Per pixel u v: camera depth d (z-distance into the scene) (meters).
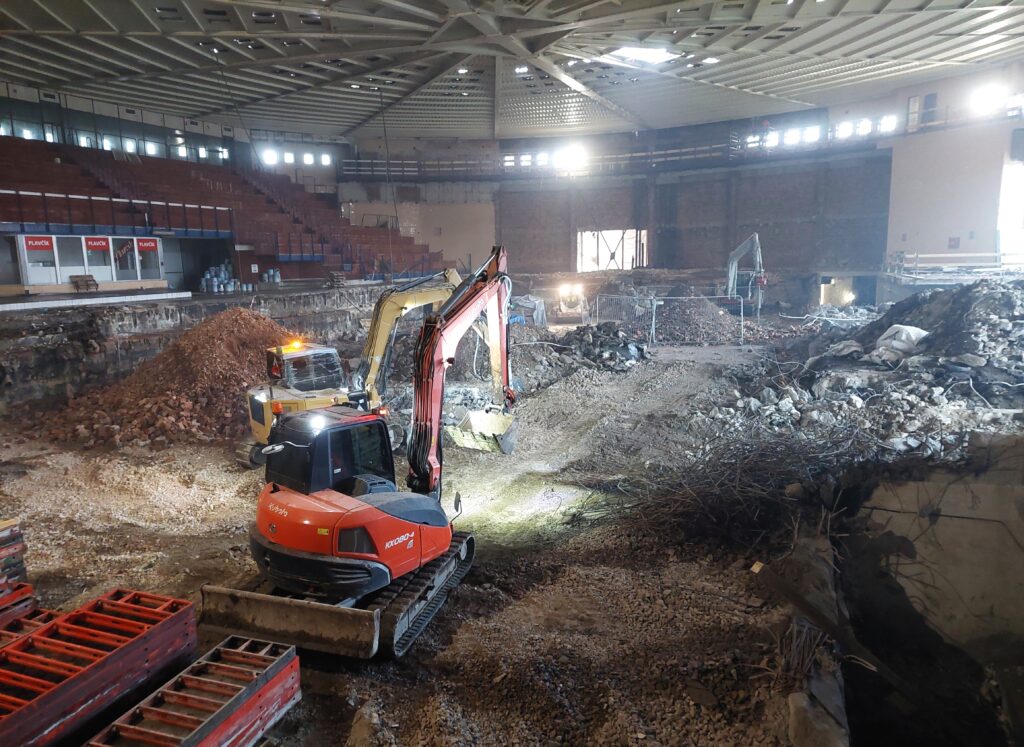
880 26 21.70
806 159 36.75
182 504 11.31
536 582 8.88
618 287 37.12
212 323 17.97
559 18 20.69
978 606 9.43
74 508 10.72
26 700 4.60
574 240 44.19
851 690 7.98
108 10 18.92
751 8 20.30
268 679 5.21
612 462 13.91
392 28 22.00
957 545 9.77
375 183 42.03
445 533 7.96
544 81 30.05
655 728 5.77
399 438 14.20
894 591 9.83
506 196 44.09
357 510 6.76
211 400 15.59
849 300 37.09
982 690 8.71
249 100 30.89
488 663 6.65
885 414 14.05
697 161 40.06
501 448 11.21
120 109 31.52
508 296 10.91
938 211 30.83
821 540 9.44
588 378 19.67
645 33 22.83
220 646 5.63
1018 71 27.03
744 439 13.20
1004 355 15.64
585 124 39.34
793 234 38.31
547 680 6.37
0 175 23.50
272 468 7.66
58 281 22.00
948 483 10.15
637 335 27.14
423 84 29.55
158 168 31.02
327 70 26.86
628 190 43.06
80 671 4.75
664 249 42.94
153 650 5.41
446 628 7.49
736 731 5.73
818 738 5.29
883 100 33.31
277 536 6.80
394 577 7.08
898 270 31.12
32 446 13.68
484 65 27.69
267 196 35.28
